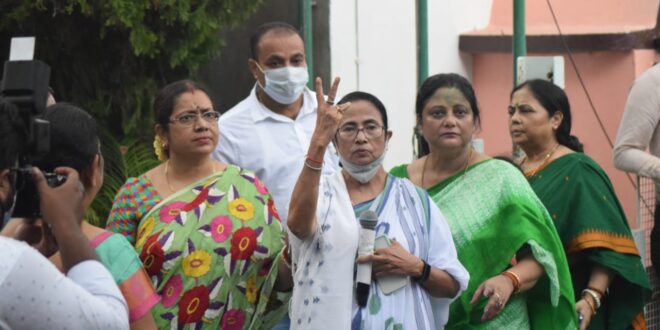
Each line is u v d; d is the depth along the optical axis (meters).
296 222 5.97
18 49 4.62
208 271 6.64
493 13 15.51
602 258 7.85
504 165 7.16
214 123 7.00
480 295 6.76
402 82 14.28
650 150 9.77
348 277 6.05
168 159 7.16
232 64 13.08
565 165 8.05
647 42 14.12
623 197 14.03
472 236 6.99
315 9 12.95
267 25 8.10
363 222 6.09
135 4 10.24
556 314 7.20
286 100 8.01
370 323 6.03
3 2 10.22
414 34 14.48
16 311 4.08
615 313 8.20
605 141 14.23
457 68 15.07
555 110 8.13
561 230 7.94
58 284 4.17
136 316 5.14
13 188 4.39
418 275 6.13
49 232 4.68
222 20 11.11
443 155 7.15
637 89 9.65
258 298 6.87
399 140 14.25
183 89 6.95
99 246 5.11
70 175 4.54
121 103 11.04
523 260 7.00
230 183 6.88
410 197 6.37
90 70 10.95
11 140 4.31
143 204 6.82
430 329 6.23
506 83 15.07
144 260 6.61
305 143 8.05
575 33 14.28
